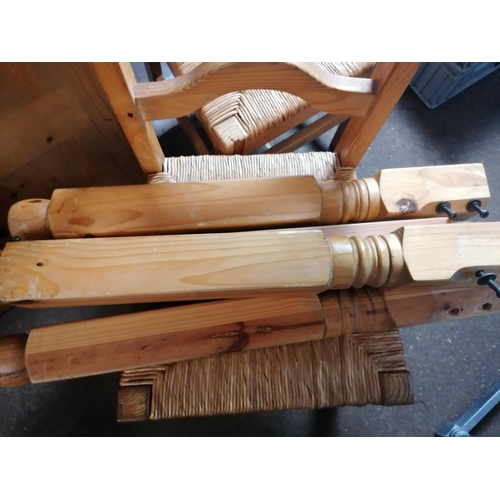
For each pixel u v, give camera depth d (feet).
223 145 2.57
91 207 1.92
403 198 1.99
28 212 1.90
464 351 3.66
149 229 1.92
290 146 3.30
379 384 2.07
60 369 1.80
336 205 2.01
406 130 4.21
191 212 1.93
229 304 1.86
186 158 2.42
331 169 2.39
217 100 2.60
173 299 1.74
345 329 1.93
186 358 1.86
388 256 1.73
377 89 1.73
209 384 2.04
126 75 1.55
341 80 1.71
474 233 1.73
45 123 2.29
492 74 4.38
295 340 1.90
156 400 2.02
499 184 4.07
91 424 3.41
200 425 3.45
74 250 1.72
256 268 1.68
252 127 2.58
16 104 2.07
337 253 1.72
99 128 2.56
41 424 3.40
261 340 1.86
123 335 1.82
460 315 1.96
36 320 3.60
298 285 1.67
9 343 1.87
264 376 2.06
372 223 2.06
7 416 3.40
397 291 1.92
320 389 2.06
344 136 2.22
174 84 1.64
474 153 4.16
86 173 2.90
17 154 2.39
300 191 1.96
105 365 1.81
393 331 2.15
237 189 1.96
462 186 2.01
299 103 2.60
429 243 1.71
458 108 4.28
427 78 4.11
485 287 1.93
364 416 3.50
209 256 1.69
